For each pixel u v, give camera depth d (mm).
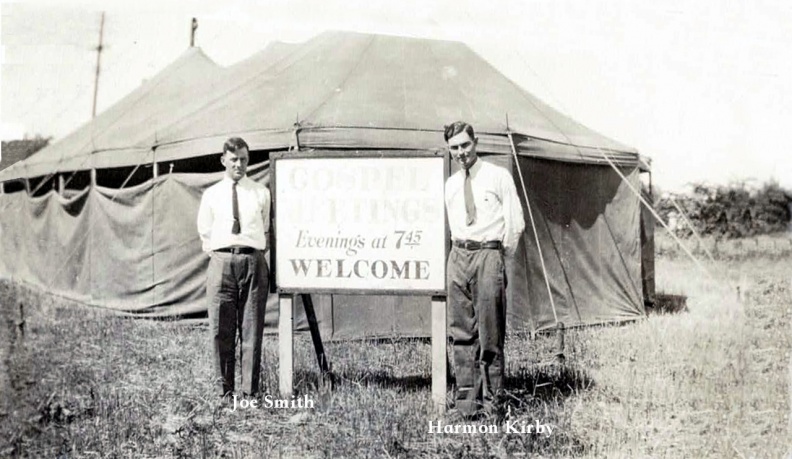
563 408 3707
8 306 5117
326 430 3486
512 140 5180
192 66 6609
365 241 3693
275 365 4172
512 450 3371
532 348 4770
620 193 5914
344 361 4363
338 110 5168
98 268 6023
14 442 3391
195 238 5766
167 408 3668
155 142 5738
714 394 3912
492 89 5676
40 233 6352
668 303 5883
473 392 3543
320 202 3732
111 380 3959
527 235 5355
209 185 5727
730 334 4668
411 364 4363
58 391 3764
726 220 5621
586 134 5785
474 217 3439
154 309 5766
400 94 5375
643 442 3520
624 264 5797
